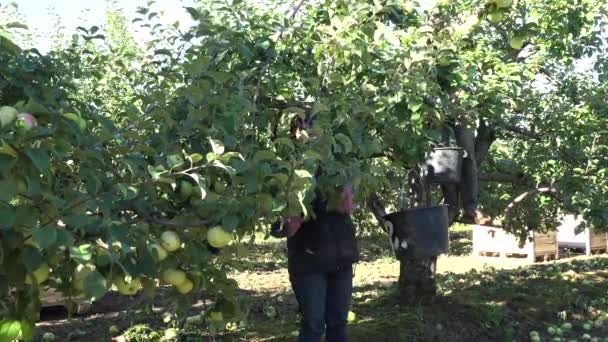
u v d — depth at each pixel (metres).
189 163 2.41
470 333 6.28
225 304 2.99
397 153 3.67
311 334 3.99
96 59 3.65
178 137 2.60
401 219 4.11
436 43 3.28
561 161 6.25
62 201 1.76
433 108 3.46
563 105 6.30
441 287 8.19
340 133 2.89
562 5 5.81
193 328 6.05
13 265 1.89
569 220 15.57
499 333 6.42
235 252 2.75
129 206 2.23
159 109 2.67
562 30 5.86
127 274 1.94
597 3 5.92
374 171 3.05
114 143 2.56
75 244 1.95
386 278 10.50
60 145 1.80
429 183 5.02
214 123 2.53
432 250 4.06
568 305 7.48
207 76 2.81
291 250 4.05
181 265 2.53
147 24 3.24
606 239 15.70
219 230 2.28
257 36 3.50
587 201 5.54
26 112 1.68
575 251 16.52
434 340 5.98
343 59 3.32
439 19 3.48
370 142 3.11
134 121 2.62
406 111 3.38
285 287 9.19
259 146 2.98
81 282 2.20
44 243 1.70
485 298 7.38
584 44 6.50
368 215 7.24
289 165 2.22
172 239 2.28
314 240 3.96
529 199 6.82
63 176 2.29
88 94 4.57
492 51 5.56
